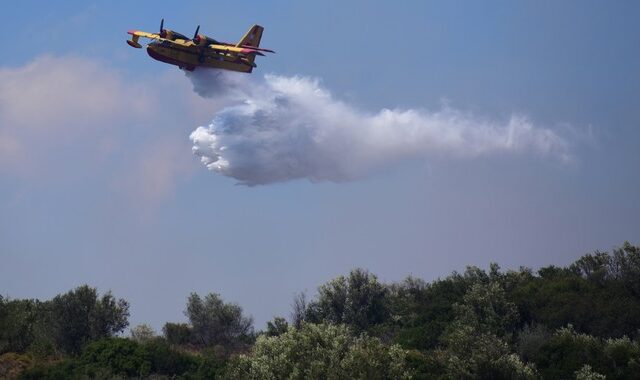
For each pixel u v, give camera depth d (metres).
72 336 46.47
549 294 52.75
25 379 40.50
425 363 42.34
